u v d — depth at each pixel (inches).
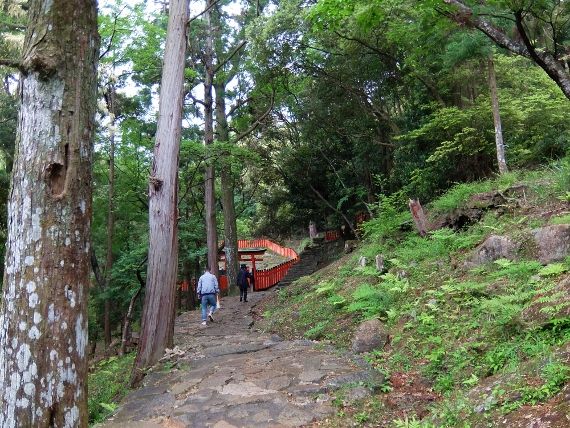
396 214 515.5
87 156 126.0
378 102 685.9
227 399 219.3
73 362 116.3
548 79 510.9
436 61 509.0
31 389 111.0
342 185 848.9
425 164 545.6
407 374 223.6
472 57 420.5
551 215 307.7
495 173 460.4
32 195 117.8
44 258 115.6
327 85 713.6
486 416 149.7
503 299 223.6
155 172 344.8
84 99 126.0
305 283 537.6
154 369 306.5
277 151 934.4
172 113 351.9
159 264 333.7
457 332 235.1
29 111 121.5
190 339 417.7
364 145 741.3
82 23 126.5
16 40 311.3
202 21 775.1
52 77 121.6
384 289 344.2
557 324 185.6
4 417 111.3
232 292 828.0
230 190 867.4
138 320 816.3
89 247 125.5
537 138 486.6
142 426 195.3
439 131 495.8
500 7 252.7
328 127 784.9
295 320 406.6
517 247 285.9
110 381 364.8
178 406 217.9
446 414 164.9
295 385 229.3
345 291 410.9
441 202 428.5
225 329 460.4
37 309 113.7
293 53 645.3
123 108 687.7
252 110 870.4
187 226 810.8
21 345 112.4
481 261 305.6
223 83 853.2
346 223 909.2
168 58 359.6
